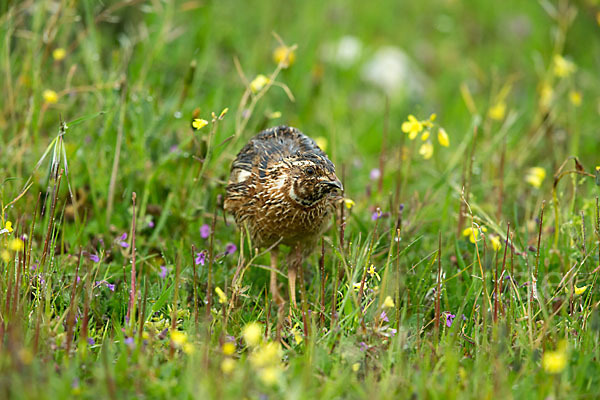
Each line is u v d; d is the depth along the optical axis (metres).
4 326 7.49
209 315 7.94
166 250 10.30
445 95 17.66
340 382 6.92
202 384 6.55
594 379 7.29
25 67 11.98
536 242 10.47
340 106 15.55
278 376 6.85
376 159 14.30
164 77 13.88
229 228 11.03
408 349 7.97
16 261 8.78
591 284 9.10
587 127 14.96
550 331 8.13
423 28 20.75
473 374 7.34
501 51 19.36
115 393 6.77
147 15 15.26
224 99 13.99
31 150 11.39
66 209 10.75
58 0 13.63
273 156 10.16
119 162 11.27
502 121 15.00
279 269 10.59
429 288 9.29
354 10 20.66
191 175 11.34
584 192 11.90
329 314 8.51
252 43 17.52
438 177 11.89
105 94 12.05
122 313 8.77
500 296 8.58
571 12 14.95
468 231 9.52
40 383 6.62
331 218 10.49
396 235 10.02
